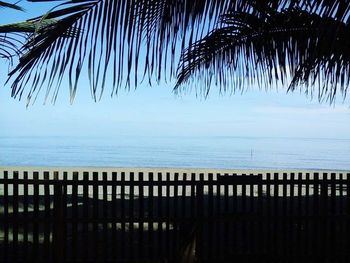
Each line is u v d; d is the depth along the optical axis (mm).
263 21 5117
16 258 6887
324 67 5199
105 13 3023
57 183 6887
